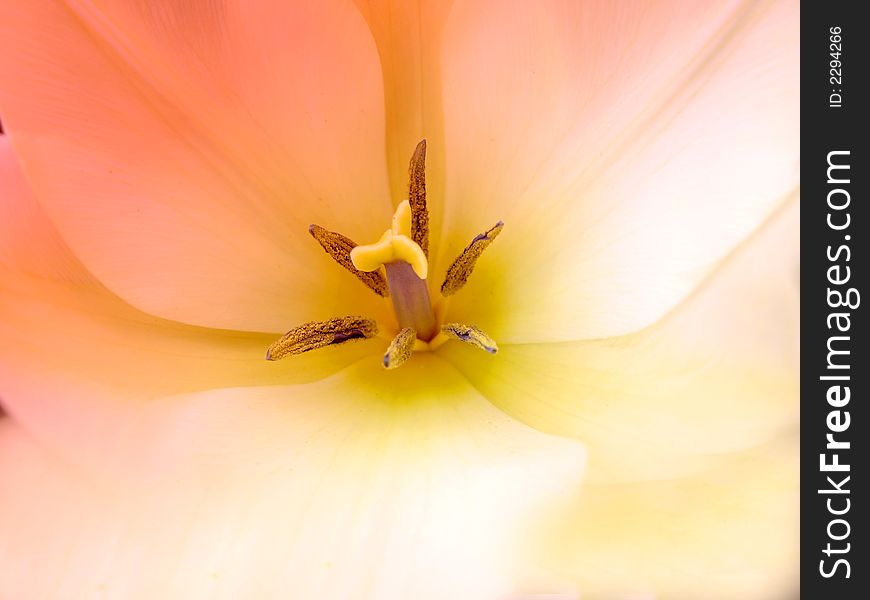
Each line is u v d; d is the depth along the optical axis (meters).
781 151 0.28
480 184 0.30
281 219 0.30
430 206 0.30
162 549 0.26
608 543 0.26
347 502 0.27
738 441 0.27
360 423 0.29
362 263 0.29
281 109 0.30
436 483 0.27
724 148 0.28
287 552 0.26
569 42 0.29
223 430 0.28
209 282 0.29
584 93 0.29
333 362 0.29
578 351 0.29
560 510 0.26
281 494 0.27
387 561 0.26
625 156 0.29
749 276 0.28
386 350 0.30
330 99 0.30
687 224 0.29
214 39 0.29
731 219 0.28
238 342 0.29
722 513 0.27
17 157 0.28
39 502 0.27
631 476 0.27
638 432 0.28
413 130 0.30
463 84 0.30
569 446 0.27
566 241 0.29
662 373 0.28
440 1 0.30
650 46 0.29
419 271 0.29
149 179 0.29
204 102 0.29
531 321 0.29
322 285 0.30
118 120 0.29
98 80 0.29
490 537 0.26
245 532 0.27
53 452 0.27
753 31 0.28
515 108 0.30
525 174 0.30
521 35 0.29
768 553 0.26
